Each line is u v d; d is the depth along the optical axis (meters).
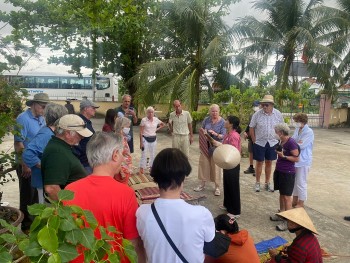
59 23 9.30
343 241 4.54
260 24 15.39
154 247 1.76
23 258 1.19
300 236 2.83
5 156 3.82
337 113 18.97
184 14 13.62
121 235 1.82
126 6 3.69
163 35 15.03
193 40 14.57
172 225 1.75
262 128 6.24
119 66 16.77
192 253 1.75
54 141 2.62
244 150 9.98
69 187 1.86
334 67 16.27
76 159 2.67
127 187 1.96
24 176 3.88
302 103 11.62
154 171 1.85
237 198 5.01
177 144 7.47
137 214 1.86
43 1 9.29
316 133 16.39
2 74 4.07
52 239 1.08
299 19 15.97
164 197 1.85
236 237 2.61
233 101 10.14
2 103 3.86
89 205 1.80
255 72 15.52
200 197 4.46
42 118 4.36
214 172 6.07
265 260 3.72
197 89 14.86
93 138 2.02
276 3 15.92
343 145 12.81
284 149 4.72
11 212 3.62
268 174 6.48
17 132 3.46
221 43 13.38
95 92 27.42
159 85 14.36
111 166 1.99
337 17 15.41
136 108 16.67
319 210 5.70
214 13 14.38
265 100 6.12
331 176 8.02
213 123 6.18
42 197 3.45
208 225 1.81
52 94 27.23
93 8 3.54
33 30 9.55
